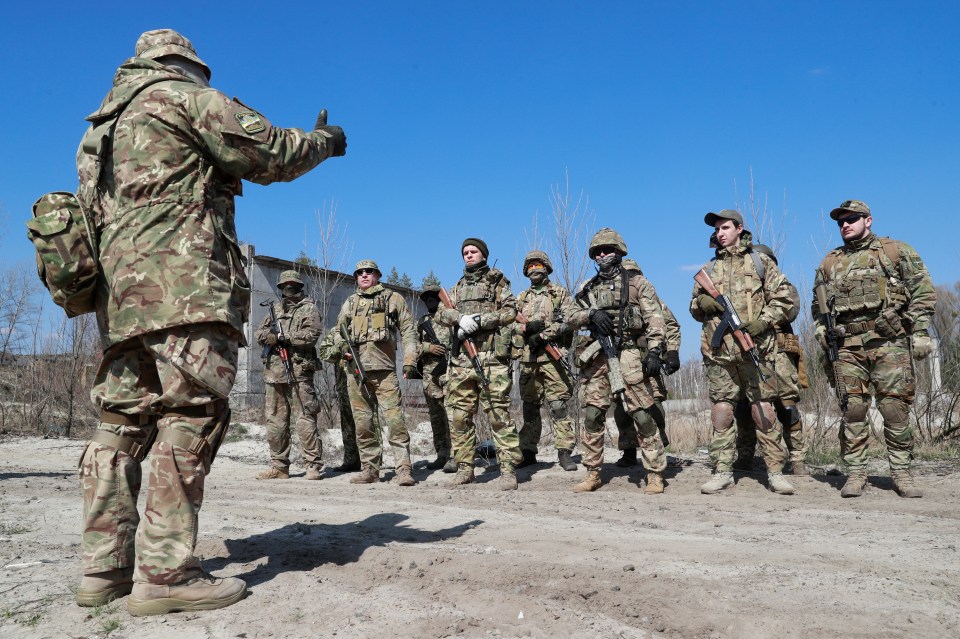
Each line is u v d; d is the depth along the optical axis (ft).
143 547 9.02
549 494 21.42
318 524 15.66
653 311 21.07
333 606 9.29
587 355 21.67
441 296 24.04
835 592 9.98
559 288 27.25
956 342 31.73
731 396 21.29
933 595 9.89
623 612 9.17
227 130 9.04
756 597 9.73
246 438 41.11
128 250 8.98
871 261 19.38
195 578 9.21
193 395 9.06
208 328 9.12
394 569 11.00
